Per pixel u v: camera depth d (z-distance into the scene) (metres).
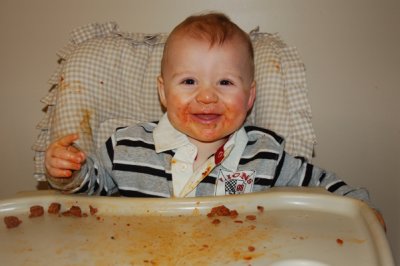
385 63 1.22
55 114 1.04
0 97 1.38
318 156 1.31
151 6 1.26
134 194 1.02
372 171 1.29
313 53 1.24
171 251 0.65
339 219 0.74
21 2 1.30
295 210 0.78
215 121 0.97
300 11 1.22
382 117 1.25
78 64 1.05
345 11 1.21
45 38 1.32
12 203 0.81
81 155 0.81
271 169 1.01
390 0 1.18
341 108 1.27
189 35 0.96
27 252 0.65
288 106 1.06
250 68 1.01
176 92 0.97
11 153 1.42
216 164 0.99
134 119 1.10
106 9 1.28
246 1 1.23
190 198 0.80
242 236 0.69
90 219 0.77
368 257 0.61
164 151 1.03
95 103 1.05
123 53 1.08
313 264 0.61
